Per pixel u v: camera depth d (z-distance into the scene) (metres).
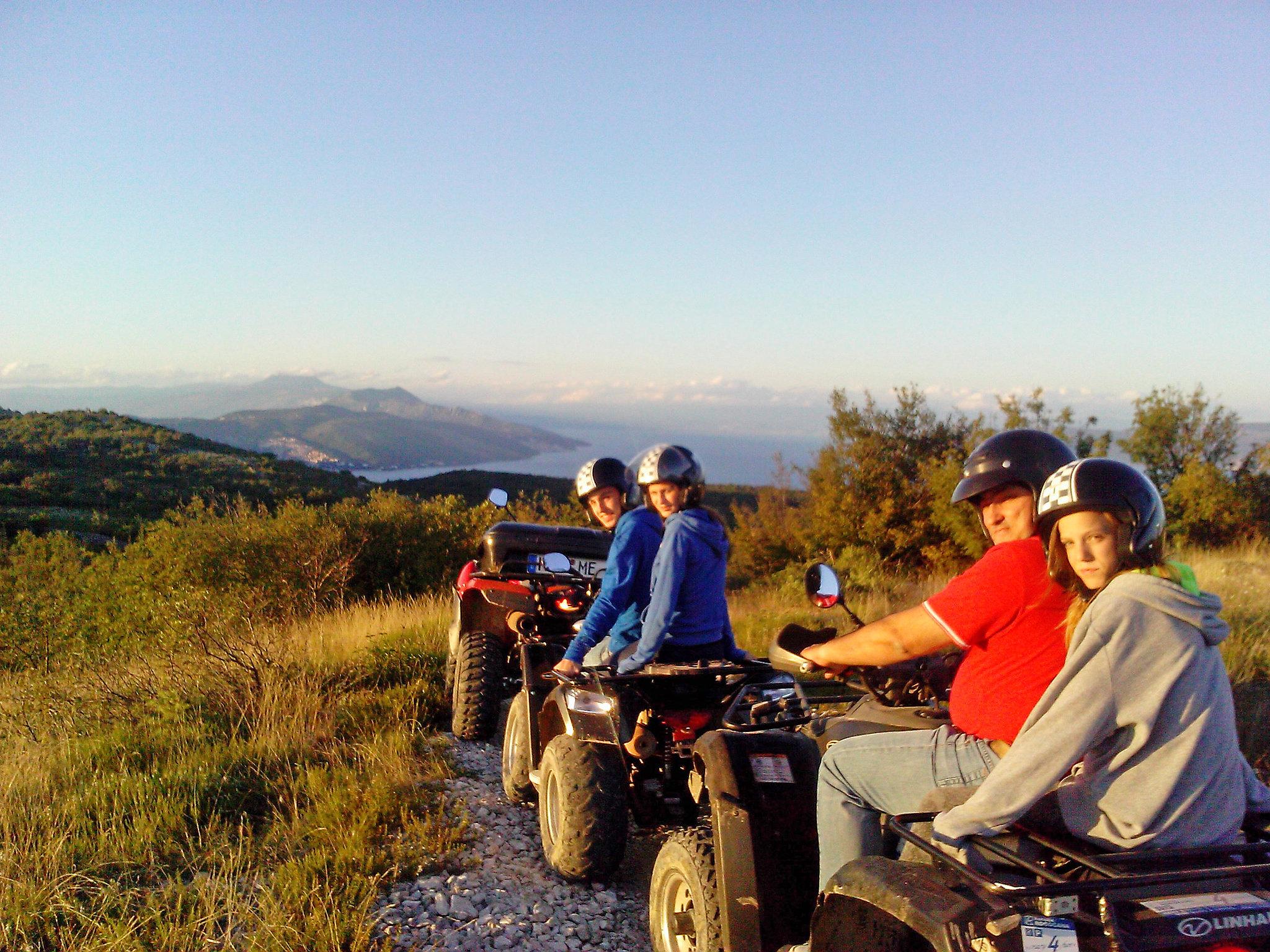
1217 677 2.14
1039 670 2.49
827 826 2.88
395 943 3.79
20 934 3.88
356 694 7.84
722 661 4.52
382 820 5.07
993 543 2.94
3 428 106.69
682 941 3.45
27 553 15.48
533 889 4.35
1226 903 2.01
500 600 6.88
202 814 5.21
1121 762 2.11
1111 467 2.24
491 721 6.69
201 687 7.63
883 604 11.85
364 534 15.42
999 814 2.12
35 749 6.72
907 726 3.12
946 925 2.04
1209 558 13.75
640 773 4.45
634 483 5.52
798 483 21.45
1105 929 1.94
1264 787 2.46
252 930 3.83
